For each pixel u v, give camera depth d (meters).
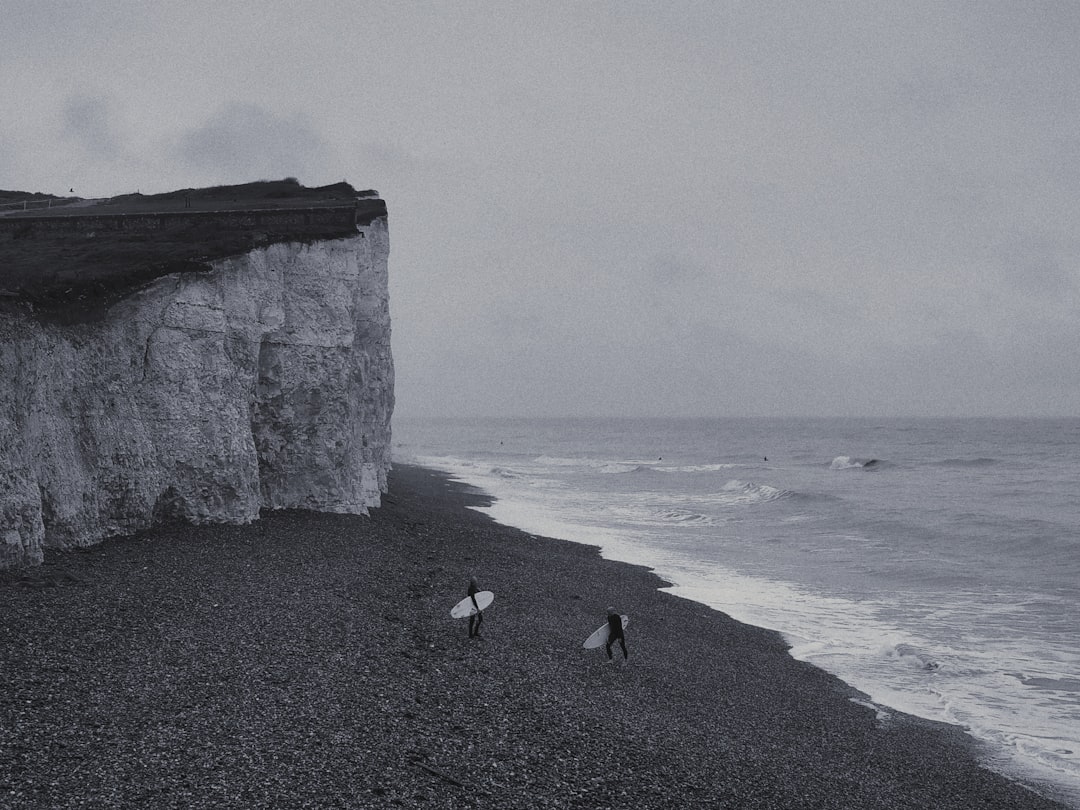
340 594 23.94
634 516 57.50
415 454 138.12
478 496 67.94
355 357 42.31
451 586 28.36
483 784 12.79
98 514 26.25
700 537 48.03
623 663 22.33
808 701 21.27
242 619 19.69
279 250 36.59
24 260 32.44
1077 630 28.30
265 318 35.34
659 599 31.45
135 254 33.38
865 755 17.92
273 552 28.11
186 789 10.90
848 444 177.62
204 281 32.09
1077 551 41.91
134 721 12.95
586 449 170.38
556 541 44.00
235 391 33.38
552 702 17.72
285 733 13.35
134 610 19.06
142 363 29.75
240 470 32.47
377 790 11.83
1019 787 16.77
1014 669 24.28
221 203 54.38
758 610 30.70
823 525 53.03
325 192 62.12
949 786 16.64
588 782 13.73
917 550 43.62
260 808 10.68
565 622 26.06
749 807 14.11
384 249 52.09
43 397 24.03
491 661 20.19
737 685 21.94
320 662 17.41
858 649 26.03
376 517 41.03
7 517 20.94
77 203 58.97
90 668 15.05
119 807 10.15
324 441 37.88
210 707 13.99
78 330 26.45
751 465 113.94
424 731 14.55
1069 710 21.20
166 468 30.03
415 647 20.11
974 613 30.52
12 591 19.25
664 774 14.80
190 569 24.05
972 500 66.50
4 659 14.81
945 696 22.08
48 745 11.61
